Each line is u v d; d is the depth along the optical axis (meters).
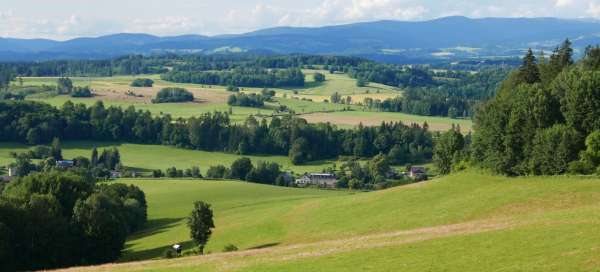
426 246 53.09
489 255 46.91
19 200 93.88
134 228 126.12
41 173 111.94
